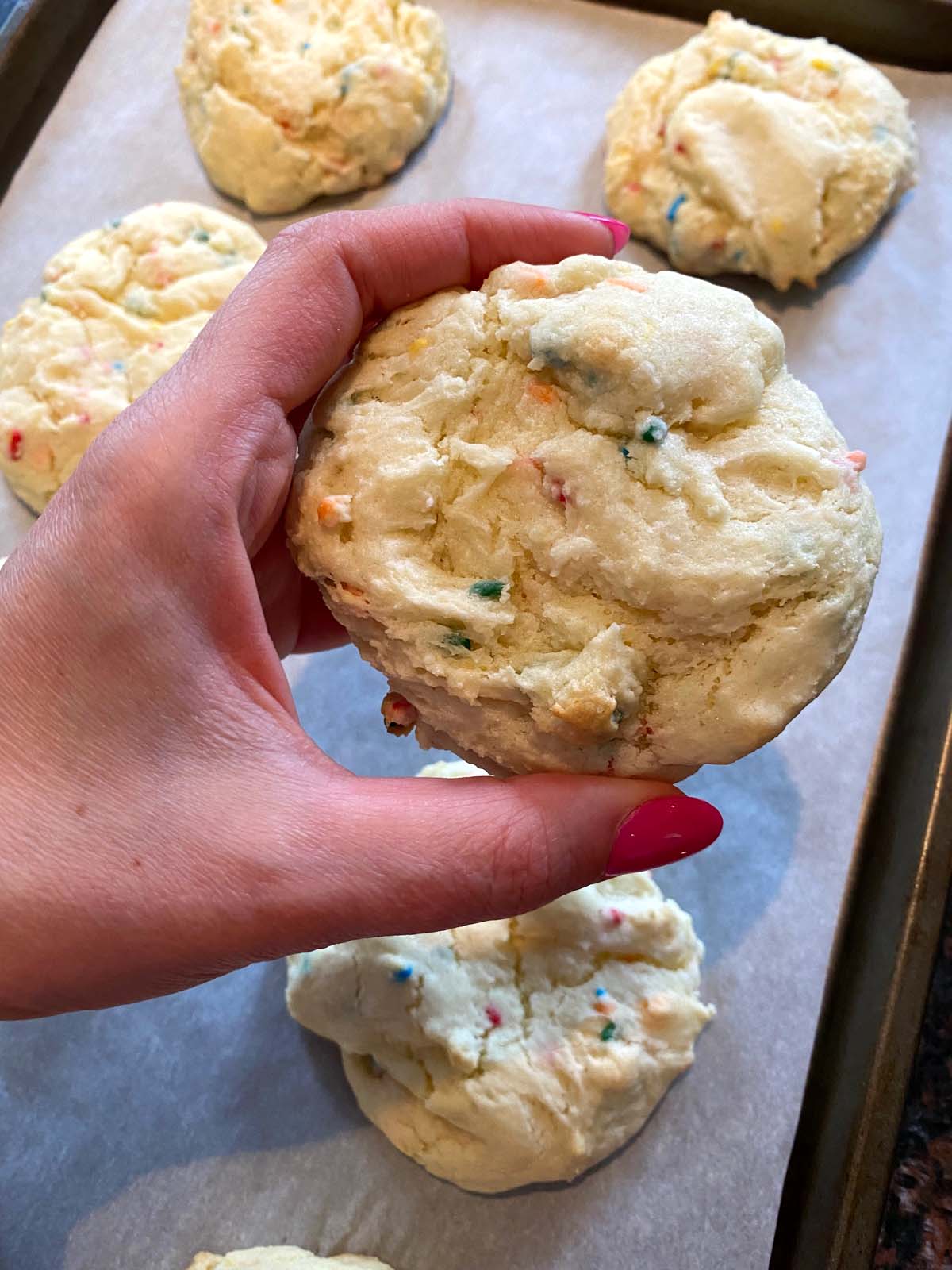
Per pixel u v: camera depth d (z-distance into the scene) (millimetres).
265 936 140
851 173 287
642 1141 217
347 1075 223
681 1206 210
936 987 222
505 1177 208
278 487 162
